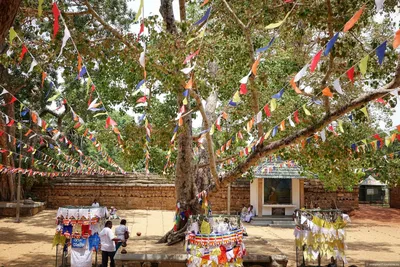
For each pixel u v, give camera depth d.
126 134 13.91
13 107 26.84
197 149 16.09
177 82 10.85
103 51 12.14
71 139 31.91
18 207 24.94
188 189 14.79
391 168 13.70
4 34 5.55
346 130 13.10
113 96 16.05
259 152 12.30
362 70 4.42
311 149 12.76
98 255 15.85
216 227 10.27
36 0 12.19
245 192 31.39
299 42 13.01
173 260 12.07
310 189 30.97
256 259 12.09
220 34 12.81
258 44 13.14
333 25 9.80
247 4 11.44
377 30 11.73
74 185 32.38
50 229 22.23
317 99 9.50
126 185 32.53
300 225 12.27
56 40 11.30
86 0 11.70
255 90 12.03
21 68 23.47
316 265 12.73
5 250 16.06
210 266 9.84
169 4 14.59
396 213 32.16
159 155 19.75
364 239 20.45
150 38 11.28
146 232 21.77
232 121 15.99
